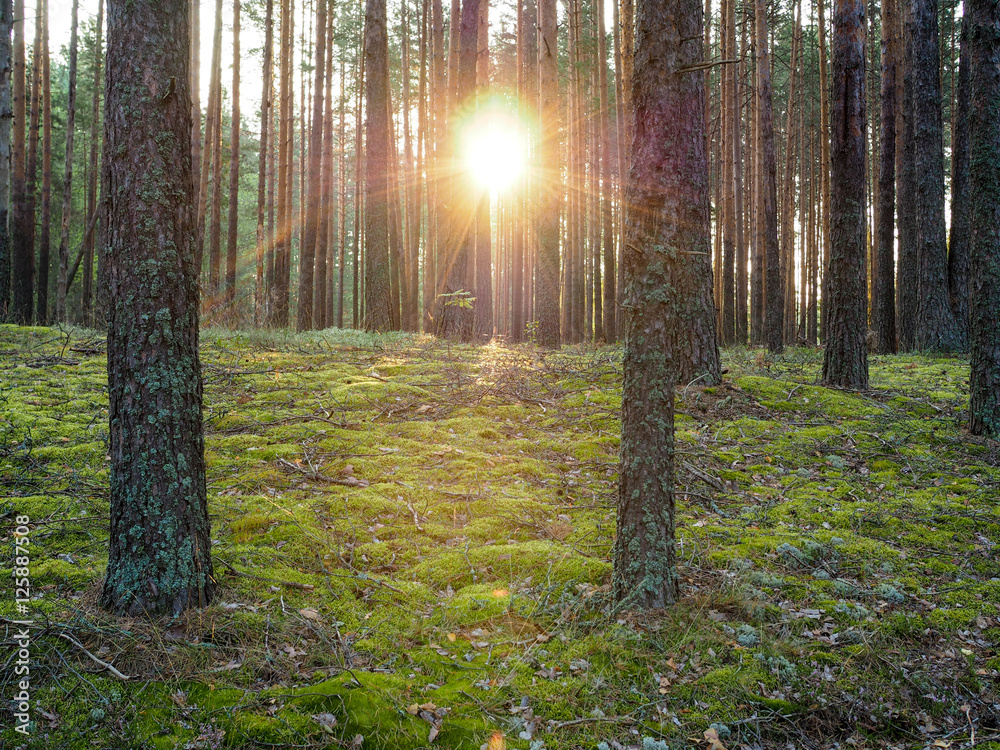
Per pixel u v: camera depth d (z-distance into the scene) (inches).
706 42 828.6
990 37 267.1
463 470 239.6
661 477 153.2
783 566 180.5
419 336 539.2
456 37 705.0
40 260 822.5
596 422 295.3
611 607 154.9
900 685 135.6
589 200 953.5
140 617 135.0
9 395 279.9
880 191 629.9
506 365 385.4
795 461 261.9
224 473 225.3
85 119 1090.7
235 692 122.0
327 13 901.2
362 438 264.7
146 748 108.4
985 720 128.0
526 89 937.5
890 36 615.5
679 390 333.4
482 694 128.3
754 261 807.7
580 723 122.6
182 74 137.9
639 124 153.5
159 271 135.1
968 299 569.3
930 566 183.0
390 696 123.9
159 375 136.5
